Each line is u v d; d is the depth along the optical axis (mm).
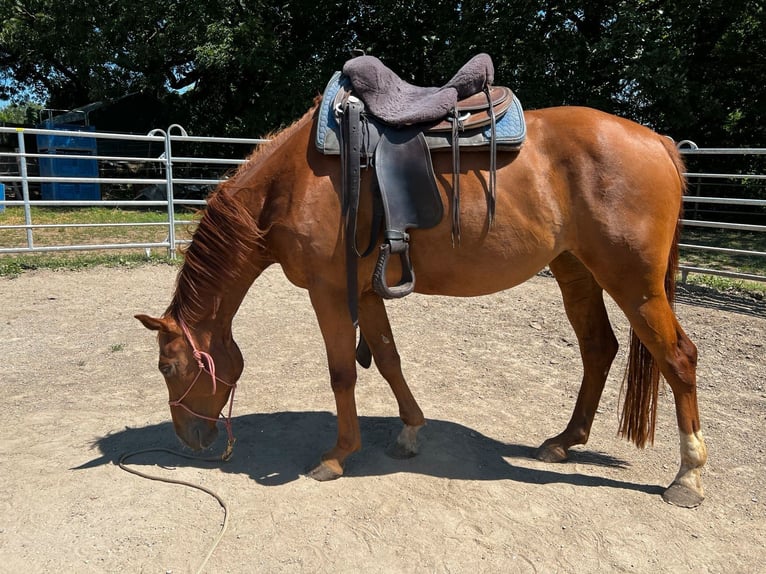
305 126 2578
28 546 2139
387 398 3723
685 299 6285
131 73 15039
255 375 4105
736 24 12070
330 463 2672
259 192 2592
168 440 3045
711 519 2400
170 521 2297
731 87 12500
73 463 2768
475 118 2406
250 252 2596
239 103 15227
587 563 2111
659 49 10594
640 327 2461
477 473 2746
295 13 13422
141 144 17047
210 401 2684
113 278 6883
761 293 6352
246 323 5363
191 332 2604
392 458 2877
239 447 2986
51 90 19562
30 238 7324
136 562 2072
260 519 2324
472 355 4586
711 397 3781
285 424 3281
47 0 12820
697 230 12234
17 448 2928
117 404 3551
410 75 14477
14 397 3641
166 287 6500
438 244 2453
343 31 14211
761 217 13070
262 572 2035
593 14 11875
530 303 6105
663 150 2541
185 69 16297
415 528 2283
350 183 2361
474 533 2264
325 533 2242
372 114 2414
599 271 2486
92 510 2355
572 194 2436
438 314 5715
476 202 2393
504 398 3770
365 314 2791
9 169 16672
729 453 3021
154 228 10766
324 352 4602
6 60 17906
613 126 2488
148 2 12391
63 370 4137
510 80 12078
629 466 2881
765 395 3807
